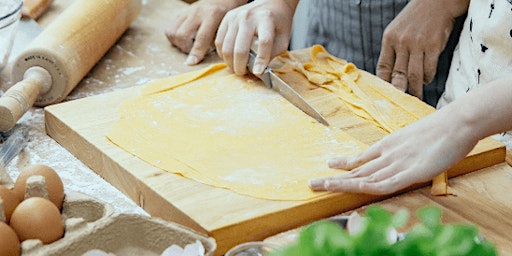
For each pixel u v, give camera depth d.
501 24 1.48
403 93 1.53
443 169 1.19
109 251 1.04
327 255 0.79
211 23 1.74
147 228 1.05
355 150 1.32
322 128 1.39
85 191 1.27
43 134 1.45
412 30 1.71
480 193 1.26
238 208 1.15
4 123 1.38
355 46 1.92
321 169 1.26
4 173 1.15
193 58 1.72
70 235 1.03
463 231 0.83
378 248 0.80
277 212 1.15
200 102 1.46
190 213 1.14
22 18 1.84
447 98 1.69
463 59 1.63
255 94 1.50
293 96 1.46
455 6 1.72
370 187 1.19
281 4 1.67
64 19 1.61
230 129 1.37
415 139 1.21
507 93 1.17
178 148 1.31
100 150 1.30
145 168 1.25
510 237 1.14
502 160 1.35
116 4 1.72
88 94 1.58
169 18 1.96
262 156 1.29
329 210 1.19
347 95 1.51
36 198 1.02
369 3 1.85
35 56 1.50
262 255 1.00
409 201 1.23
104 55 1.74
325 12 1.95
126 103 1.45
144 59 1.74
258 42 1.58
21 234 1.00
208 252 0.99
